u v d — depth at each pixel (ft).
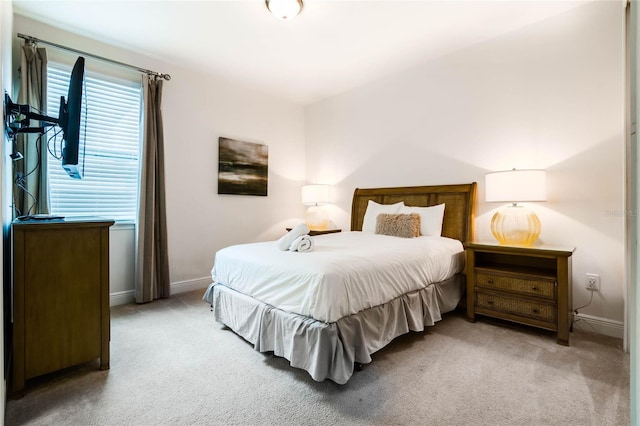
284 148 15.23
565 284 7.28
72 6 8.18
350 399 5.29
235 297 7.70
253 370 6.22
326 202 14.28
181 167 11.71
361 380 5.84
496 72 9.79
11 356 5.97
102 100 10.09
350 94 14.06
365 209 13.09
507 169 9.58
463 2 8.15
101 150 10.09
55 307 5.67
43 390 5.50
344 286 5.79
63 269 5.76
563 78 8.57
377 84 13.04
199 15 8.62
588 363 6.40
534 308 7.74
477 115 10.22
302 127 16.02
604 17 7.95
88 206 9.85
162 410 5.02
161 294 10.88
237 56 10.96
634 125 3.43
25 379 5.37
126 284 10.49
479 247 8.62
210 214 12.57
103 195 10.14
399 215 10.59
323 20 8.89
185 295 11.25
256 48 10.41
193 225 12.07
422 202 11.34
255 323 6.93
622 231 7.70
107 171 10.21
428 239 9.59
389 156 12.69
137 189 10.44
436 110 11.25
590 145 8.16
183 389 5.58
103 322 6.17
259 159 14.10
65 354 5.76
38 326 5.50
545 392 5.43
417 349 7.06
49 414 4.90
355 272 6.13
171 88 11.43
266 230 14.49
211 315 9.23
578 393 5.40
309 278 5.90
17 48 8.52
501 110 9.70
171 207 11.47
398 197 12.07
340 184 14.56
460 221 10.31
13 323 5.27
